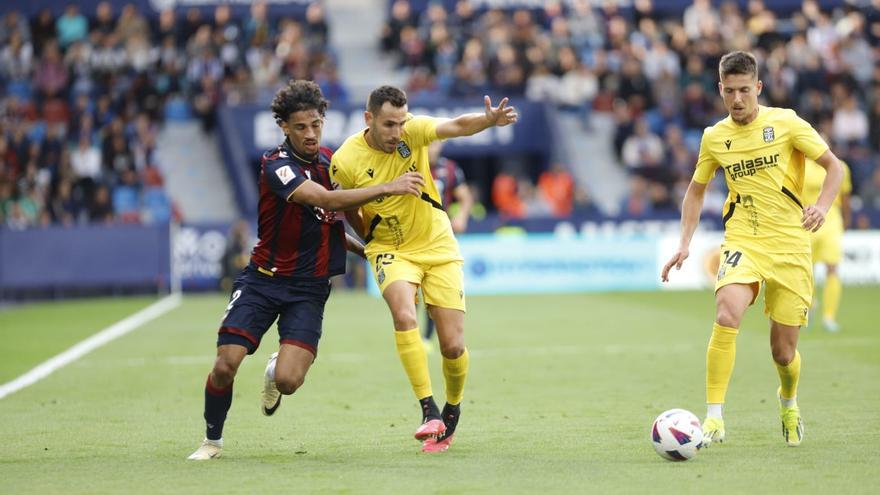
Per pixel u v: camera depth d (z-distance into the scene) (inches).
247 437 1020.5
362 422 1098.1
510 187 3223.4
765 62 3457.2
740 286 935.7
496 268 2827.3
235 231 2810.0
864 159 3230.8
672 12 3811.5
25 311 2517.2
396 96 906.1
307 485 804.0
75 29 3427.7
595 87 3513.8
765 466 852.0
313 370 1492.4
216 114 3341.5
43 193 2915.8
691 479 807.1
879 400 1181.1
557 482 804.6
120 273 2817.4
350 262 3011.8
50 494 784.3
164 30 3422.7
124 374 1488.7
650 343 1760.6
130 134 3105.3
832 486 780.6
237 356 896.9
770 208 941.2
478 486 793.6
